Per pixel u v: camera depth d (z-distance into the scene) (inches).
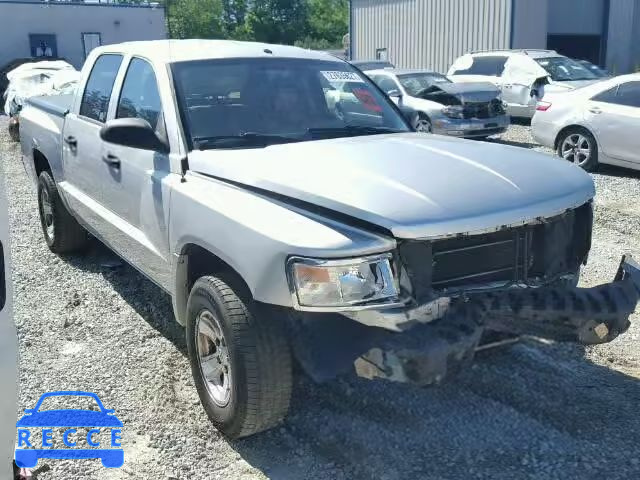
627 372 170.9
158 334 195.5
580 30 1027.3
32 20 1257.4
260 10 2923.2
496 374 169.0
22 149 280.4
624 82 419.5
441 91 556.4
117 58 204.5
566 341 134.3
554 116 448.1
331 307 118.4
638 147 405.7
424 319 122.7
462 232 122.4
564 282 139.5
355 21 1171.9
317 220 126.4
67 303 217.5
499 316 125.1
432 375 117.0
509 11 912.9
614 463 134.6
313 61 193.2
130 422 151.4
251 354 130.6
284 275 122.0
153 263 169.6
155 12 1343.5
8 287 80.7
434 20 1017.5
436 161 142.6
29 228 305.4
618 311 133.3
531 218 129.5
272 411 134.7
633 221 314.3
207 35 2299.5
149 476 133.3
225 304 133.5
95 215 205.5
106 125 159.8
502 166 142.2
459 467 134.3
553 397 158.7
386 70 620.1
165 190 157.6
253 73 179.6
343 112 182.5
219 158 149.9
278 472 134.6
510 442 142.1
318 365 126.7
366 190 127.3
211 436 146.5
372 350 120.1
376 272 119.4
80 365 176.9
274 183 134.5
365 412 154.2
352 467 135.3
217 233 136.5
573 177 143.2
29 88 620.7
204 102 167.9
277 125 169.3
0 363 77.5
